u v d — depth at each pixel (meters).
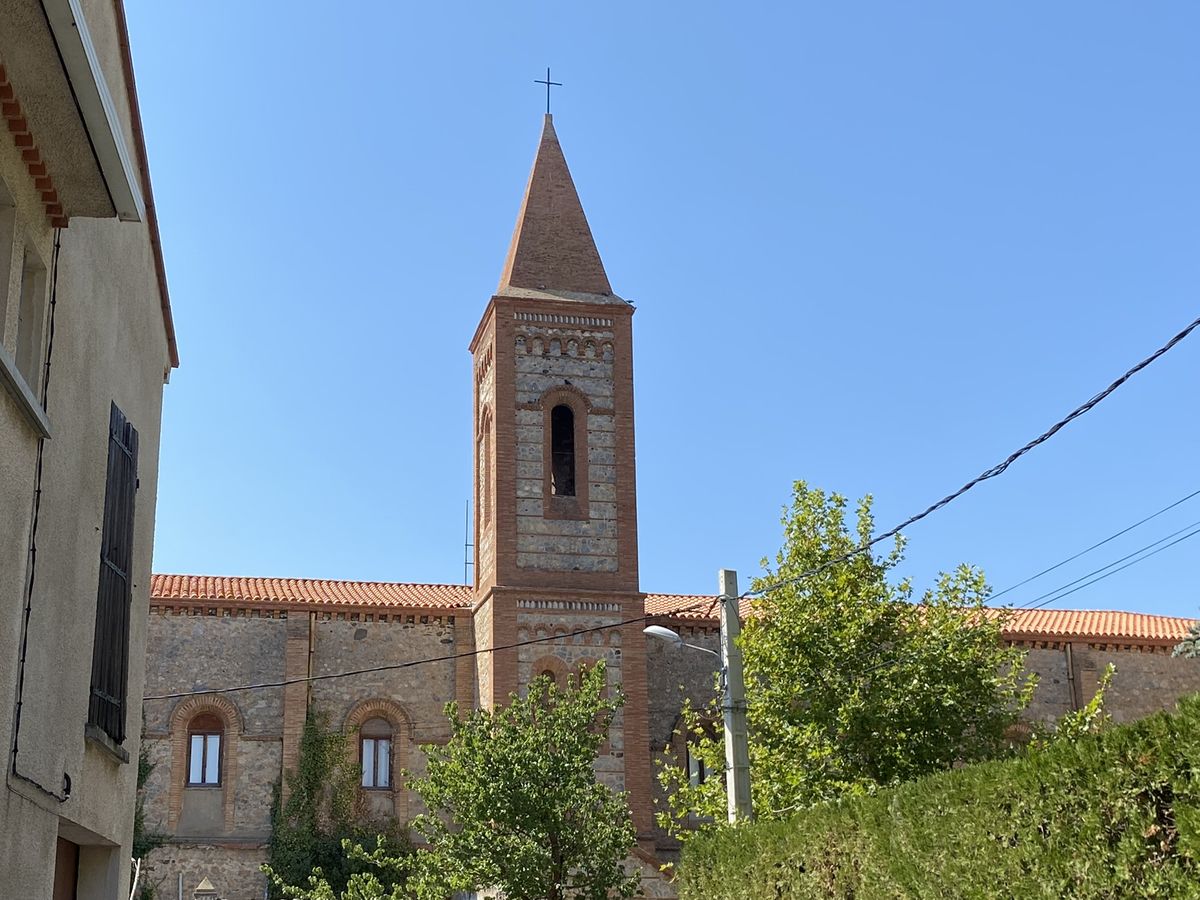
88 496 14.89
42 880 13.11
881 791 19.08
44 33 10.95
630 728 45.03
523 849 30.50
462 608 48.25
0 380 11.45
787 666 31.81
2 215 12.29
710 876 23.98
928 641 32.09
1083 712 32.12
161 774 44.56
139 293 17.88
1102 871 13.90
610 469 48.16
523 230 50.94
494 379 48.59
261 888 44.03
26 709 12.52
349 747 46.03
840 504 34.00
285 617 47.06
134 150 17.59
